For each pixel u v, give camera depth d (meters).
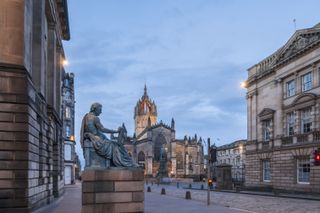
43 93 27.73
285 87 53.53
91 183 17.72
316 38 45.81
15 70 20.20
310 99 46.53
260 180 58.47
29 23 22.72
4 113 19.83
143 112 171.25
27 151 19.95
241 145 116.88
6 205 19.28
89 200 17.66
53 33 35.88
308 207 28.86
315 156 27.50
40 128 25.14
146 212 23.56
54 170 36.78
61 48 43.56
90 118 18.69
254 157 60.75
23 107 20.14
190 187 69.50
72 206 27.48
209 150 33.03
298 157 48.69
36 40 26.73
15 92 20.09
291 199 38.47
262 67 60.44
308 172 46.84
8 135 19.73
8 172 19.52
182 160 136.62
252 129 62.78
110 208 17.83
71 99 86.75
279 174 52.69
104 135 19.02
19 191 19.55
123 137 19.22
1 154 19.52
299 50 48.53
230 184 59.53
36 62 26.55
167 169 126.25
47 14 33.69
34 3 26.97
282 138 52.53
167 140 138.38
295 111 50.09
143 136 142.62
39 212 22.58
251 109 63.56
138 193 18.31
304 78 49.16
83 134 18.59
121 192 18.06
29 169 20.14
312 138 45.81
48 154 30.25
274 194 45.38
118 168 18.17
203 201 34.12
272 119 56.09
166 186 80.44
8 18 20.56
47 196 28.98
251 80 62.62
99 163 18.28
